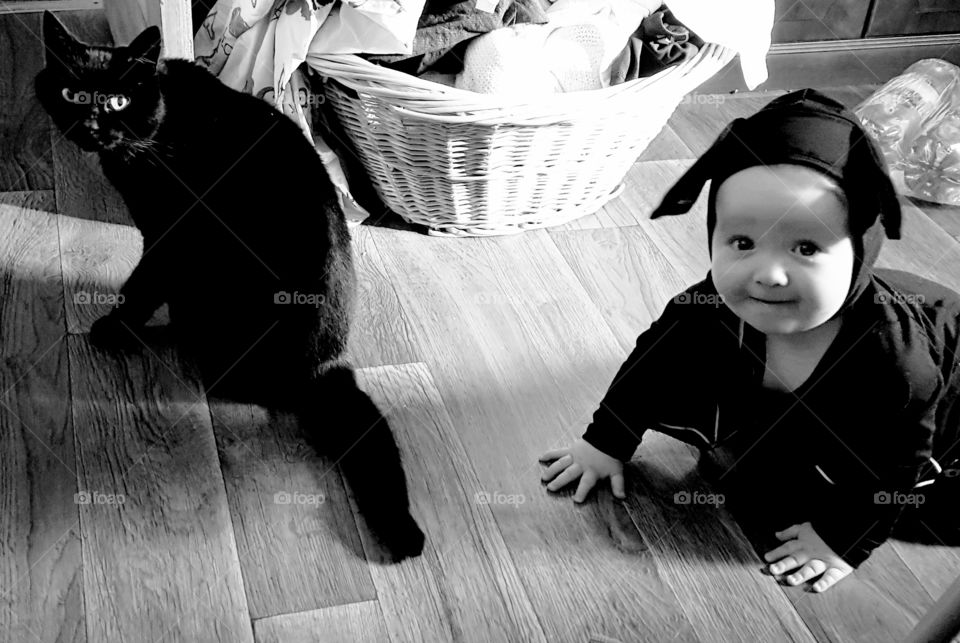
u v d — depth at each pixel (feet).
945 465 3.50
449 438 4.02
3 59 6.04
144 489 3.69
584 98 4.54
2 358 4.16
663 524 3.73
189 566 3.44
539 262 4.99
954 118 5.73
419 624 3.32
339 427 3.86
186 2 4.57
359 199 5.25
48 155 5.33
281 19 4.52
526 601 3.43
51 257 4.69
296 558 3.51
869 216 2.95
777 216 2.91
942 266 5.14
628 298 4.80
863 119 5.94
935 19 6.57
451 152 4.64
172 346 4.32
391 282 4.77
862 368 3.16
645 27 5.23
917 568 3.62
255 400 4.11
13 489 3.63
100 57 3.68
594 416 3.84
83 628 3.21
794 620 3.41
